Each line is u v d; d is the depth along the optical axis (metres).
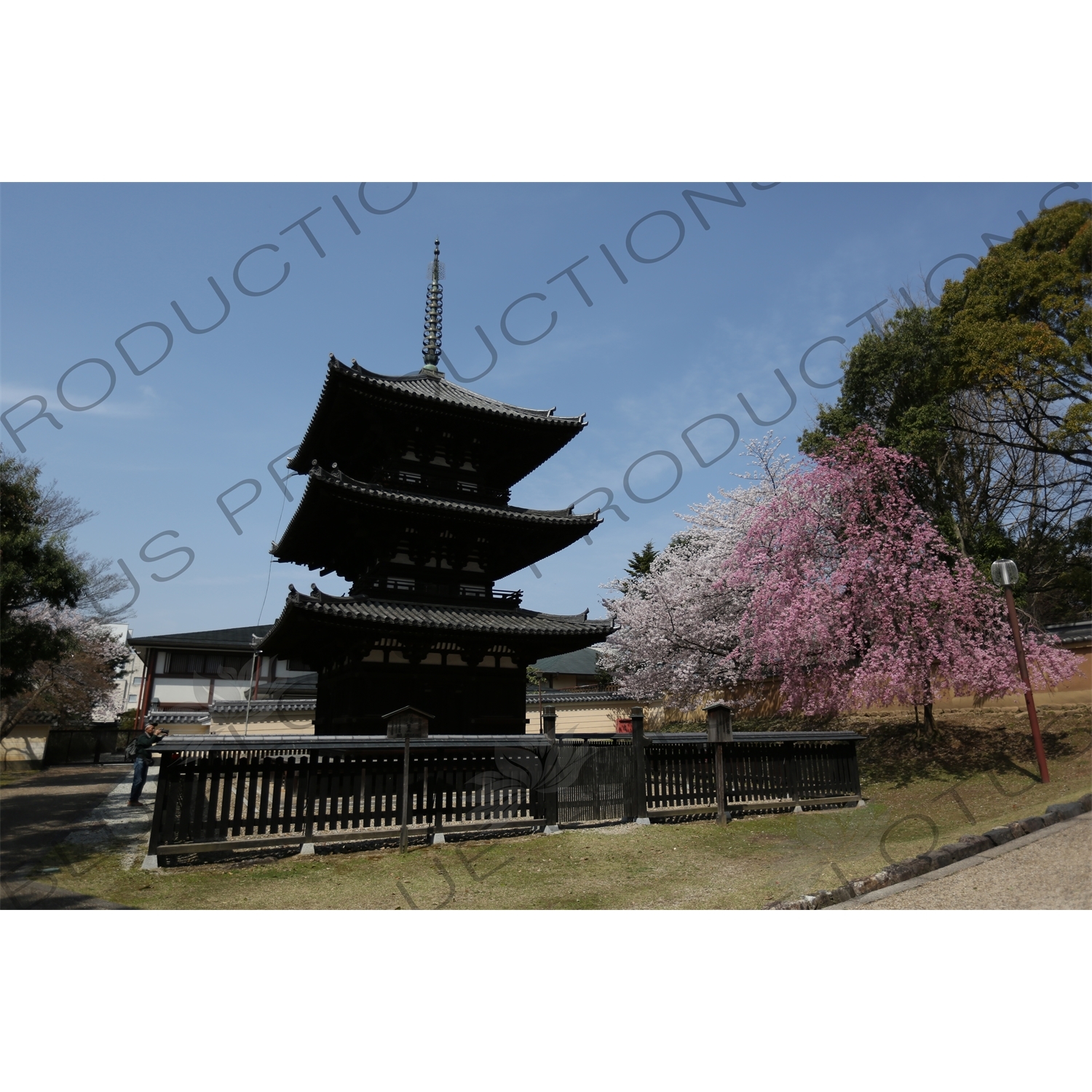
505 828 11.45
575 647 16.55
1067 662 14.38
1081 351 15.72
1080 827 8.27
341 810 10.52
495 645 15.90
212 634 32.69
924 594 14.99
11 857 9.88
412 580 16.59
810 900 6.81
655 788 12.91
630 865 9.67
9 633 13.83
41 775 22.73
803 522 17.39
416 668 15.46
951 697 19.47
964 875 7.11
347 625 14.32
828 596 15.95
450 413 16.66
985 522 20.78
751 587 21.16
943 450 20.02
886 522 16.09
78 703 28.20
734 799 13.42
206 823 9.62
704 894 7.91
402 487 16.73
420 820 10.96
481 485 17.80
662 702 28.55
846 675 15.79
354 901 7.95
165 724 27.70
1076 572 20.38
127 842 10.98
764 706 24.00
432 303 20.30
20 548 13.45
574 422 17.45
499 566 18.09
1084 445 17.84
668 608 23.48
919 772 15.50
